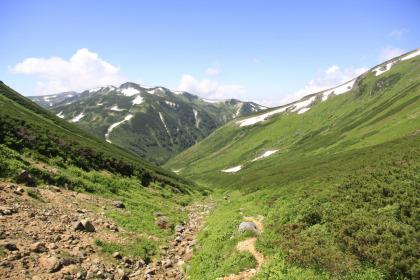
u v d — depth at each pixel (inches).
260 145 6619.1
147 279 537.6
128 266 558.3
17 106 2679.6
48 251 458.3
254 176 2930.6
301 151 4375.0
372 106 4672.7
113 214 836.6
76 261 472.4
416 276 327.9
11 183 685.9
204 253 654.5
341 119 5305.1
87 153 1492.4
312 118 6579.7
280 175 2222.0
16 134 1112.8
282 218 717.3
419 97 3009.4
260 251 570.9
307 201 747.4
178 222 1084.5
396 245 385.1
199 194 2485.2
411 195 533.0
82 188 995.9
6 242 415.5
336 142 3649.1
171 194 1815.9
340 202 661.3
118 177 1494.8
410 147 1091.9
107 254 560.1
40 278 379.2
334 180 902.4
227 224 825.5
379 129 2938.0
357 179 764.0
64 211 676.7
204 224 1064.2
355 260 406.9
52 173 936.9
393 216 486.6
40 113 3097.9
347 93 6884.8
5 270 360.8
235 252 594.6
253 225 737.6
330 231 540.7
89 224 629.0
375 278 355.3
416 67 5300.2
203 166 7298.2
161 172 3088.1
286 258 480.7
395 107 3312.0
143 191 1486.2
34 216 563.2
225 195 2388.0
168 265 640.4
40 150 1134.4
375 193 617.0
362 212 550.9
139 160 3363.7
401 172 685.9
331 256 430.9
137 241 705.0
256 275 457.1
